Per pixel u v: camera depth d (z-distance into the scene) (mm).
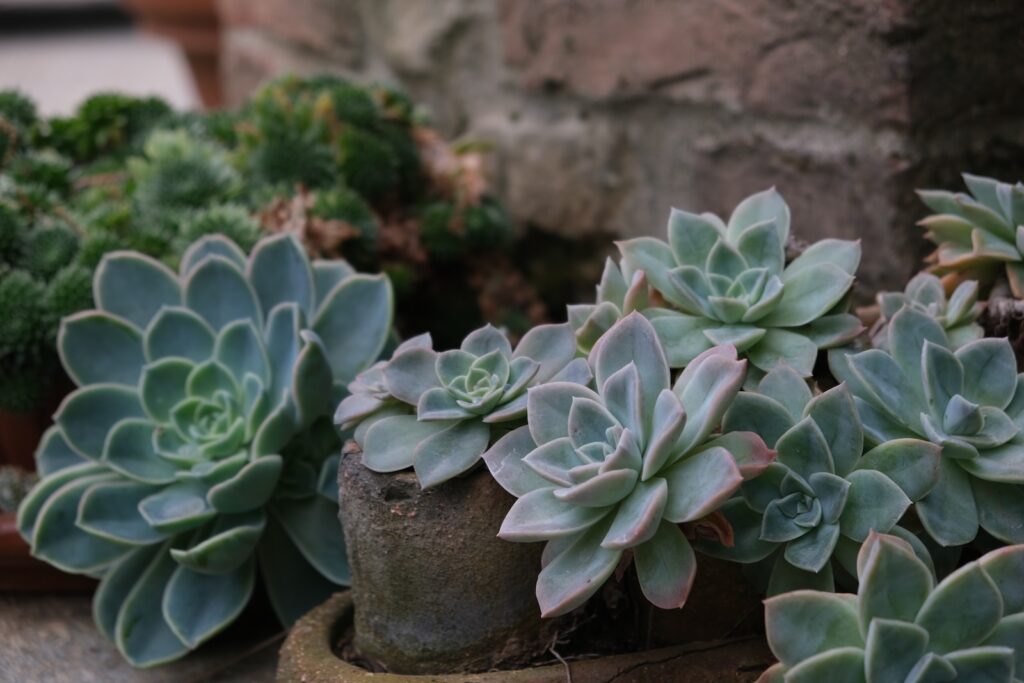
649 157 1154
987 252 830
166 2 1996
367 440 798
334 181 1130
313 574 927
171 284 951
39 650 932
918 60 938
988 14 949
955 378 765
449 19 1354
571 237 1248
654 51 1119
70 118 1235
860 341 834
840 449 757
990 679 692
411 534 790
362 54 1542
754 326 809
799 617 713
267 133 1134
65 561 908
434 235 1168
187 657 930
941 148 960
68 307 982
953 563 783
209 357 925
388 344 950
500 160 1332
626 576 811
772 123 1037
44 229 1033
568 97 1225
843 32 969
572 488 717
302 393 876
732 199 1082
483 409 776
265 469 874
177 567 915
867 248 980
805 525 750
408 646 806
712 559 800
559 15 1206
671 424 712
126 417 927
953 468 763
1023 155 985
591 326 816
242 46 1908
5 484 1011
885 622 687
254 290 932
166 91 2809
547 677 775
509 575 793
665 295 829
